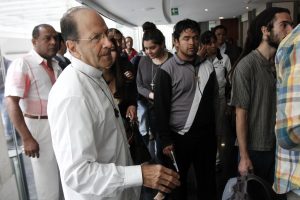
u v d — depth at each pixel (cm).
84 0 688
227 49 333
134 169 89
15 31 255
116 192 88
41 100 197
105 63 100
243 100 148
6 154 140
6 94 184
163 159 197
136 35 1285
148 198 236
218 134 206
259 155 154
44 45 193
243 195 133
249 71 146
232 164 249
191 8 1041
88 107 91
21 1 280
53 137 90
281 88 83
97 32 94
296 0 937
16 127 184
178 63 180
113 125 104
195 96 182
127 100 221
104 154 100
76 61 99
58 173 210
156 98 184
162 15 1166
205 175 200
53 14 321
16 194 147
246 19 1273
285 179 97
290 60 80
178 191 198
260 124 150
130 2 804
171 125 189
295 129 76
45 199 206
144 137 270
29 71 191
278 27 139
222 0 882
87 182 84
